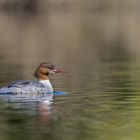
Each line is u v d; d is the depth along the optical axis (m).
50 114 18.44
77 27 74.19
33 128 16.28
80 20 84.75
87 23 80.06
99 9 100.00
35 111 18.97
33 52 46.56
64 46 52.25
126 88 24.56
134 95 22.47
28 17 89.94
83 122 17.14
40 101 21.25
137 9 98.88
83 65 36.19
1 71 32.81
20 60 39.97
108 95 22.56
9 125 16.73
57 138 15.04
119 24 77.56
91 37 61.56
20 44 54.09
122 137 15.13
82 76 29.78
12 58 41.59
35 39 58.97
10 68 34.50
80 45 53.16
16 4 95.06
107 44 53.69
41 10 96.06
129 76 29.38
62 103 20.70
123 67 34.22
